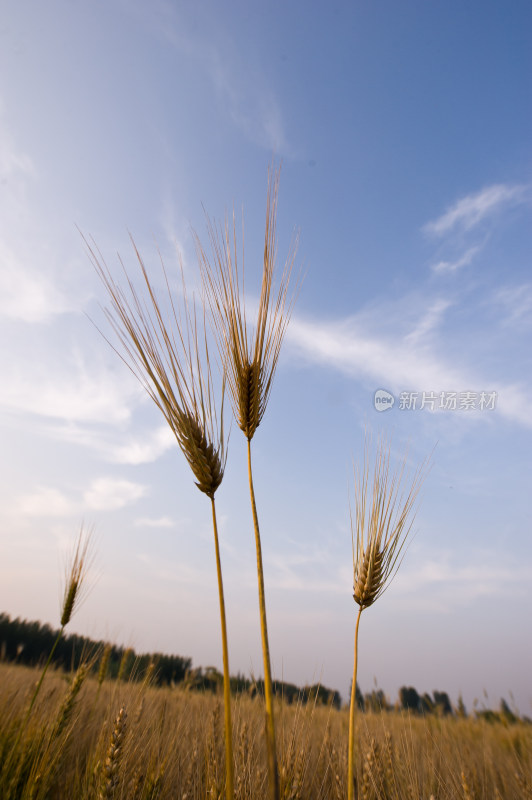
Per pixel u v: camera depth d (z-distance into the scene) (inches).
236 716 24.3
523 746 30.2
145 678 31.4
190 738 26.7
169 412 13.8
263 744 21.5
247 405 14.5
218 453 14.0
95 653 29.5
